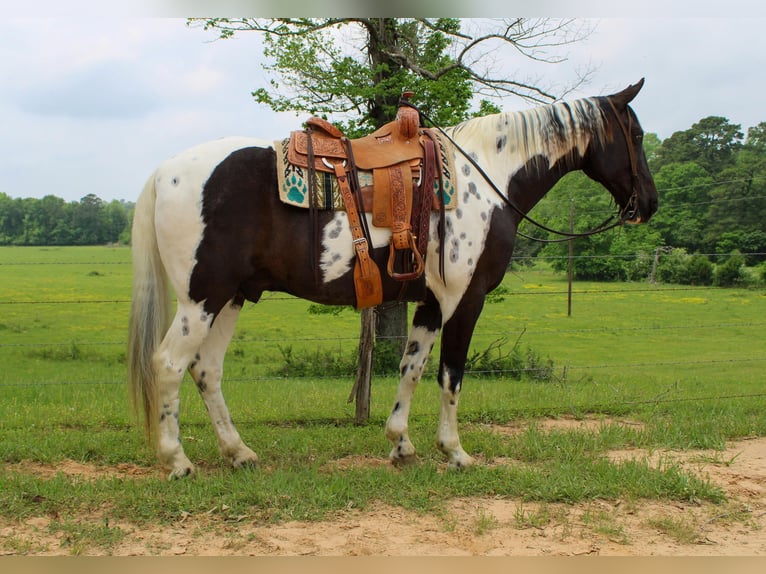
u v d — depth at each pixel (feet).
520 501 12.28
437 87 30.27
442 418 14.08
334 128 13.24
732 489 13.17
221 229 12.35
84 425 17.81
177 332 12.53
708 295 64.85
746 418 19.27
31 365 34.37
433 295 13.80
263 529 10.64
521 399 22.57
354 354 34.06
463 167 13.88
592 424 19.31
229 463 13.84
